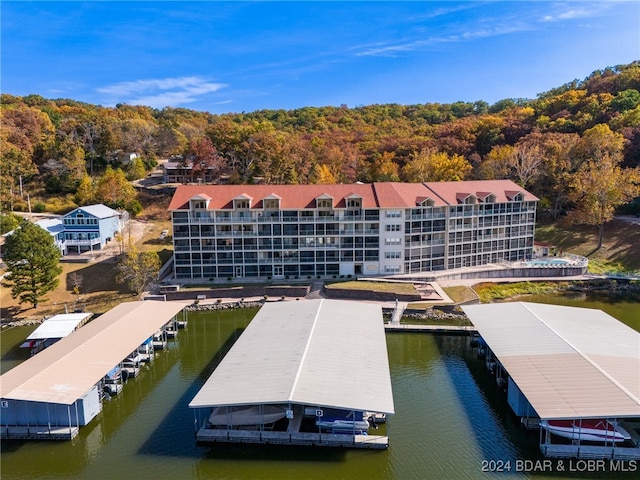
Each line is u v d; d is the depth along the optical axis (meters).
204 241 71.06
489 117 136.50
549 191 99.62
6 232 76.81
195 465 31.05
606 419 31.44
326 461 31.12
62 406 35.00
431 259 73.88
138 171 110.00
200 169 101.69
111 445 33.44
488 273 73.25
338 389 33.03
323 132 153.88
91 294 65.00
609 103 113.62
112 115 144.12
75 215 76.25
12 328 56.97
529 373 35.38
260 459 31.41
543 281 72.25
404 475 29.59
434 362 46.91
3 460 32.12
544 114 130.38
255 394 32.34
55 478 30.09
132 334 46.72
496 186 80.25
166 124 141.50
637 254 78.75
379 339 43.62
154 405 39.22
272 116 188.38
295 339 42.03
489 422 35.72
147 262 64.81
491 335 43.59
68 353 40.81
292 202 71.19
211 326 58.00
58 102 168.38
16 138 99.00
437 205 72.19
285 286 66.75
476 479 29.11
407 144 129.38
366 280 69.56
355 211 70.88
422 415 36.78
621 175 82.94
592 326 44.78
